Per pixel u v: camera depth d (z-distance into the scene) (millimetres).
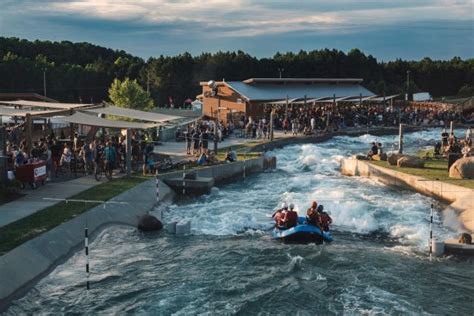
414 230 23484
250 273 17906
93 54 147875
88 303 15539
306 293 16234
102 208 23141
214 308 15266
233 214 26312
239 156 41250
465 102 78875
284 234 21750
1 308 14789
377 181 35125
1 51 117188
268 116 66188
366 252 20297
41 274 17078
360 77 124750
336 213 26078
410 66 132125
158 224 23156
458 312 15125
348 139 60406
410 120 71938
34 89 100562
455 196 27062
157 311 15086
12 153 27250
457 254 20016
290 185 34500
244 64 118500
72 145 34500
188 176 31391
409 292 16453
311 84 82438
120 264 18719
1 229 19234
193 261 19141
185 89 114688
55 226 19891
